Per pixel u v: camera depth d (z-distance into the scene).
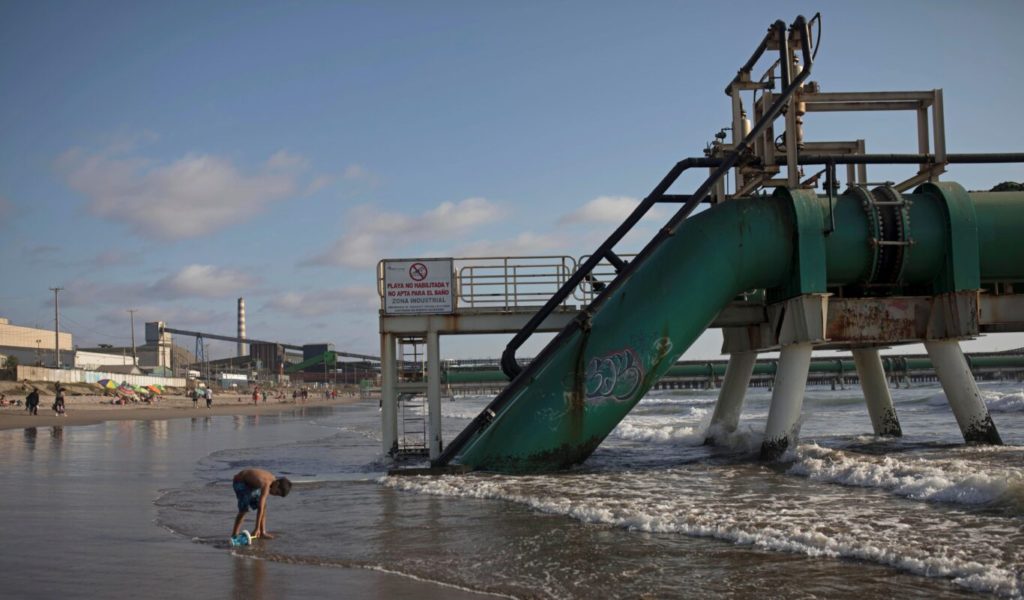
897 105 21.05
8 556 10.54
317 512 14.37
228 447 32.81
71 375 113.00
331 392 195.75
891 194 19.67
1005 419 39.47
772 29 20.53
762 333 21.59
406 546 11.17
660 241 19.28
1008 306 20.14
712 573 9.32
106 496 16.81
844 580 8.91
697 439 28.89
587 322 18.98
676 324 18.72
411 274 21.61
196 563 10.16
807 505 13.40
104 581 9.16
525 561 10.12
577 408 18.75
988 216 19.73
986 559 9.41
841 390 95.25
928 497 13.69
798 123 20.33
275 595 8.58
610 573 9.44
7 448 31.70
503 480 17.59
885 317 19.64
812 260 18.89
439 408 21.56
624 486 16.42
